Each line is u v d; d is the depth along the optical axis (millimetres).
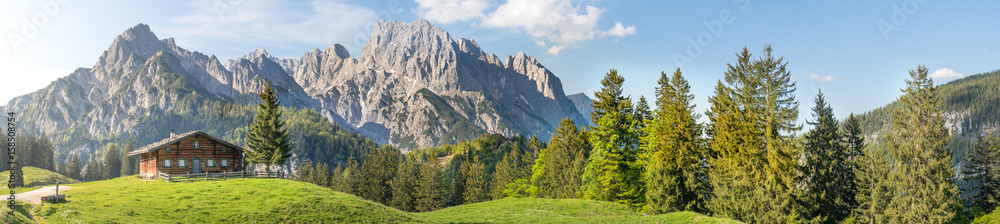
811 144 72625
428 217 53750
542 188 107062
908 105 59969
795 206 53781
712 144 63094
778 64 58781
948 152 57531
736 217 57281
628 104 70625
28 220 29969
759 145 56094
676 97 66125
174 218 37438
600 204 66312
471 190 131750
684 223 49844
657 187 61469
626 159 70438
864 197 66125
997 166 77500
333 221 40812
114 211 36375
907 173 60031
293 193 47562
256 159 75250
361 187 141500
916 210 58219
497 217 58250
